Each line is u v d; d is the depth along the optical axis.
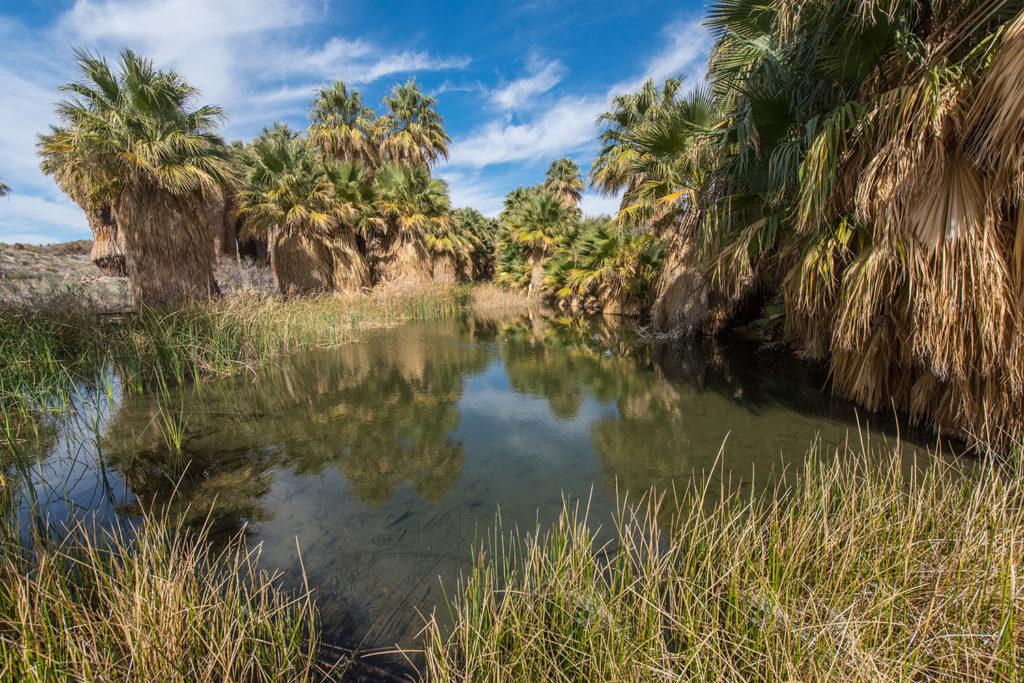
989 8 2.57
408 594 1.82
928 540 1.73
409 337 9.66
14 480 2.81
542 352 7.79
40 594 1.53
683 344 8.32
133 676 1.31
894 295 3.43
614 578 1.61
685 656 1.34
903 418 3.74
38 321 6.05
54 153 7.61
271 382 5.56
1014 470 2.47
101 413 4.23
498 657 1.37
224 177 8.70
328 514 2.48
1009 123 2.26
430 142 18.69
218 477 2.95
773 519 1.95
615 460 3.22
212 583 1.83
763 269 7.24
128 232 8.03
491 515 2.47
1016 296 2.60
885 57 3.18
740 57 4.50
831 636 1.31
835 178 3.40
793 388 4.96
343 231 14.60
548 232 18.08
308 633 1.60
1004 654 1.25
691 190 7.27
